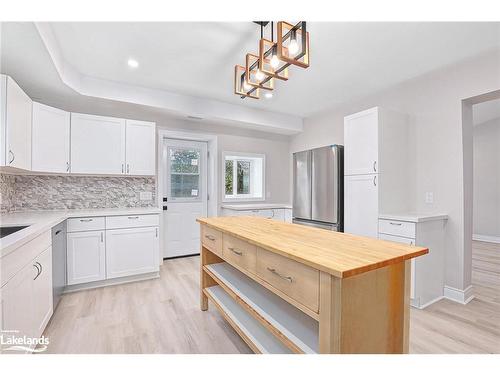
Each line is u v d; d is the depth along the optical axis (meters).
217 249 2.06
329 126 4.32
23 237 1.44
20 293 1.46
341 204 3.37
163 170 4.10
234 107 4.04
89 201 3.36
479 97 2.57
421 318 2.25
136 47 2.35
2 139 1.93
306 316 1.48
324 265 1.02
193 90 3.44
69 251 2.73
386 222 2.71
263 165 4.93
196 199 4.43
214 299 2.10
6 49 1.96
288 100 3.83
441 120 2.79
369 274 1.18
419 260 2.46
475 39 2.22
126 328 2.03
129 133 3.33
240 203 4.72
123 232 3.03
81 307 2.39
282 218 4.60
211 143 4.44
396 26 2.04
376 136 2.83
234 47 2.35
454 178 2.68
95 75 2.92
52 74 2.38
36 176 3.07
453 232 2.68
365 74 2.92
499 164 5.51
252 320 1.77
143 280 3.14
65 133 2.90
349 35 2.17
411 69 2.78
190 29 2.08
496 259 4.13
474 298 2.69
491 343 1.86
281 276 1.30
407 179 3.05
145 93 3.30
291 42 1.60
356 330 1.13
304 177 3.79
